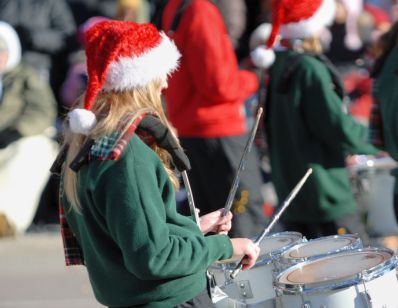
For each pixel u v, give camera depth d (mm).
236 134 11812
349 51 16922
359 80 15508
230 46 11742
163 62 6523
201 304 6539
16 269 14336
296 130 11109
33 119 15438
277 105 11320
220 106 11742
